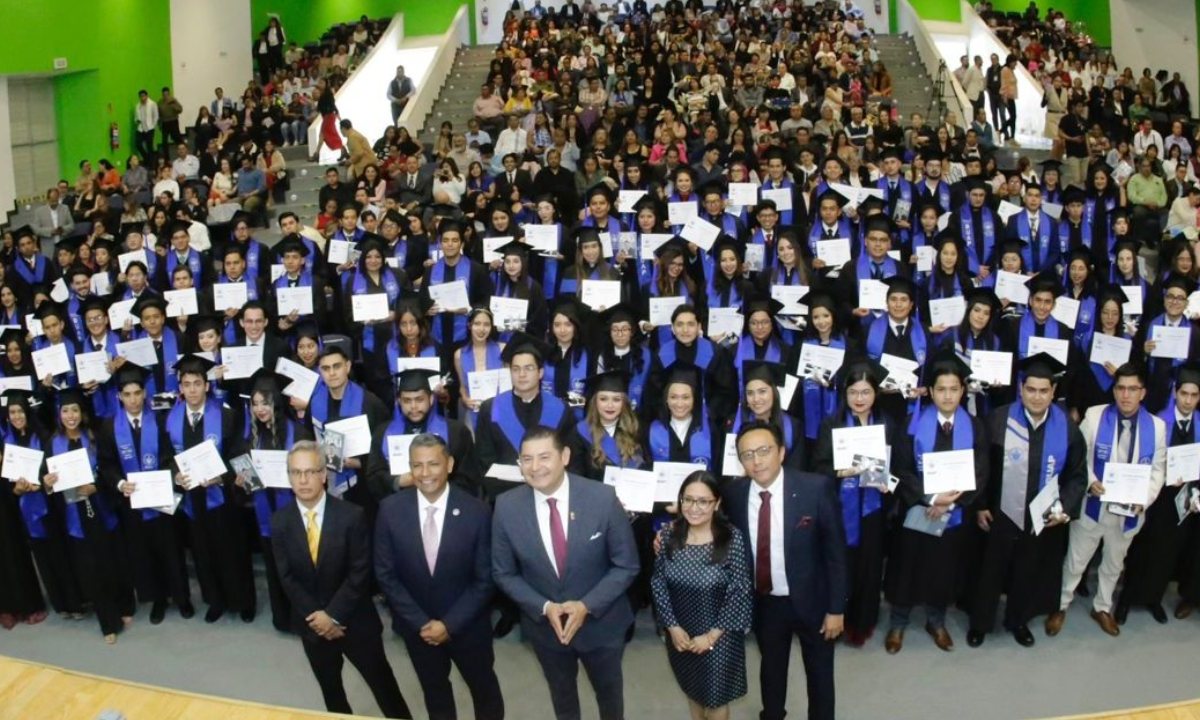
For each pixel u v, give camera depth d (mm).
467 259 10094
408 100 21859
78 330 10438
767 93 19016
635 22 26344
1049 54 24141
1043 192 12758
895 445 6797
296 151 20859
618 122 17203
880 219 9594
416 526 5527
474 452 7023
